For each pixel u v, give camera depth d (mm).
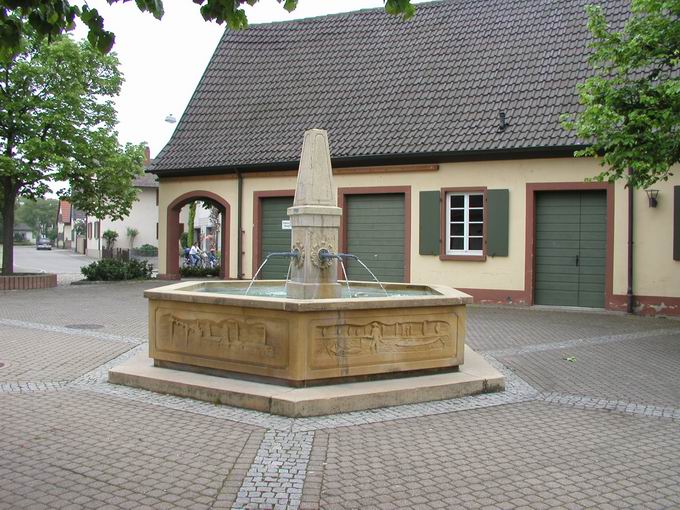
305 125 18906
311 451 5254
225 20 5062
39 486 4488
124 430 5754
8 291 18641
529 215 15562
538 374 8320
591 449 5445
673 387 7691
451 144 16031
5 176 18969
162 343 7617
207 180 20172
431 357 7363
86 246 58250
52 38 5254
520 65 17172
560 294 15672
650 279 14453
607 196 14852
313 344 6594
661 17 10781
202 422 5996
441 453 5281
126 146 21516
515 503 4320
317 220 8273
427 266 16719
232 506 4191
